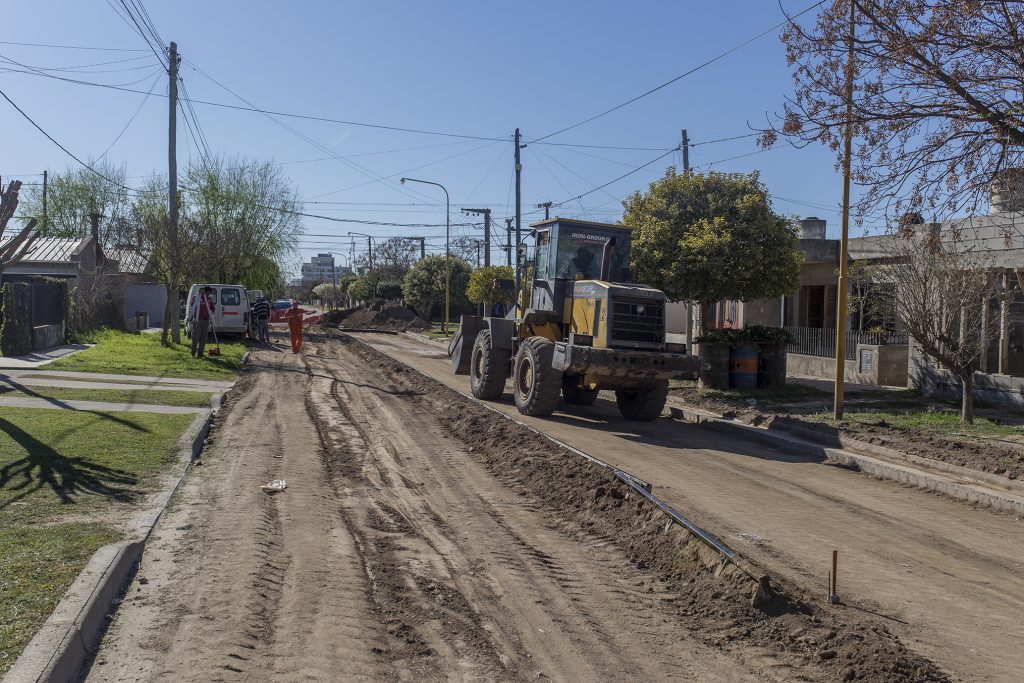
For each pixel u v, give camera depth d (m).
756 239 17.42
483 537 7.15
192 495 7.80
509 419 12.49
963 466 9.84
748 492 8.97
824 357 22.06
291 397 15.22
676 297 17.92
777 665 4.77
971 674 4.73
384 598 5.61
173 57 23.19
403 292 57.19
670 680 4.57
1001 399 15.52
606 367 12.96
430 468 9.87
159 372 17.34
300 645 4.75
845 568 6.54
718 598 5.66
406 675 4.49
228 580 5.67
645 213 18.00
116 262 31.05
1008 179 9.16
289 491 8.25
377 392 16.98
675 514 7.05
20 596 4.90
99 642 4.68
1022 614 5.70
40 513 6.75
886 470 10.17
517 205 31.14
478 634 5.10
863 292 15.15
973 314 12.91
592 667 4.71
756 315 28.55
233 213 40.06
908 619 5.55
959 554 7.02
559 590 5.95
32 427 10.15
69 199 46.16
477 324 18.39
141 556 6.11
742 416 14.45
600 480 8.57
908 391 17.70
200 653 4.56
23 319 19.42
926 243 10.39
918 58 9.12
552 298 14.74
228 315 28.77
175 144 23.52
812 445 11.79
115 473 8.24
